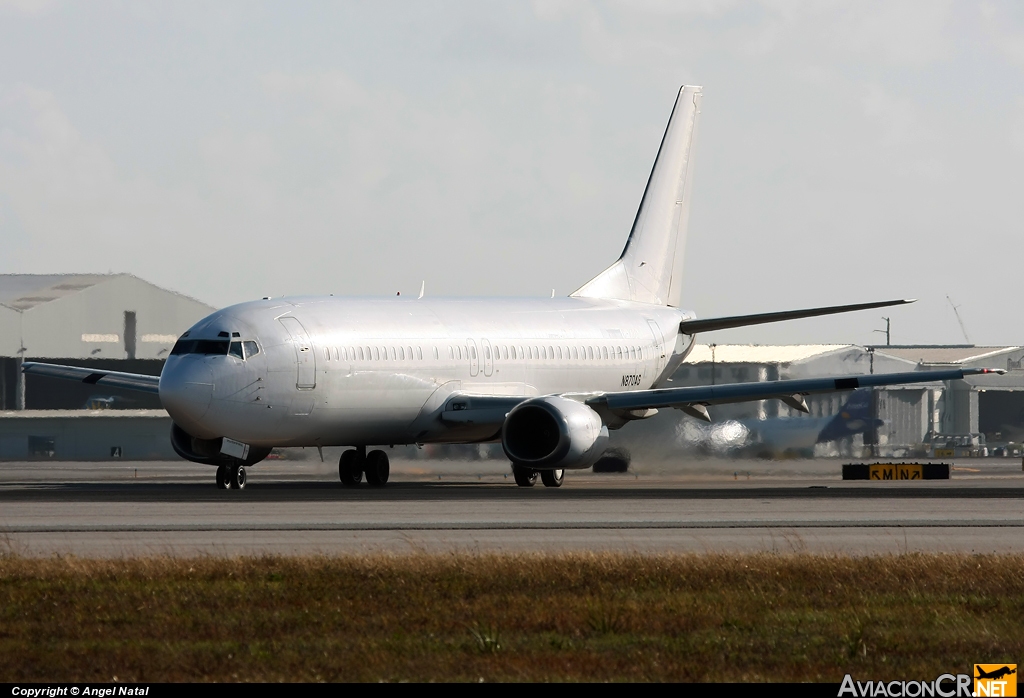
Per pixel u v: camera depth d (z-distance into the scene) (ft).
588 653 142.31
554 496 372.58
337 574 194.90
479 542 247.29
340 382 406.41
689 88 569.23
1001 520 291.17
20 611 166.61
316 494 380.17
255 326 393.29
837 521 288.71
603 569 198.49
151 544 242.99
